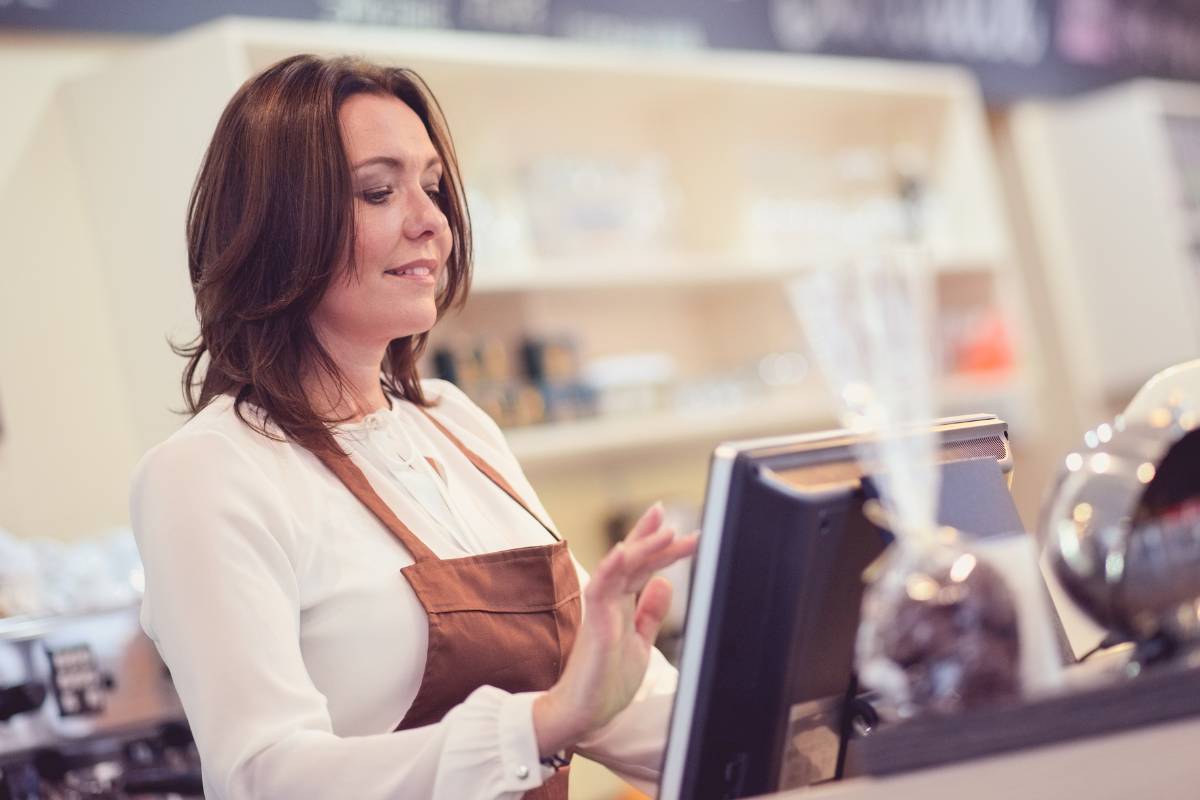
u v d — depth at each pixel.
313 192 1.65
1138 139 5.46
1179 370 1.62
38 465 3.03
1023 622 1.06
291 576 1.50
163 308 3.06
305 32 3.23
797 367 4.48
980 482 1.32
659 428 3.94
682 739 1.16
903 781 0.98
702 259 4.26
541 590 1.66
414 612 1.55
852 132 5.14
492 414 3.70
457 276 1.92
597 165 4.38
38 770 2.15
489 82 3.85
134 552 2.57
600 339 4.37
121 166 3.10
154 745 2.29
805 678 1.21
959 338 4.99
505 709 1.29
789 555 1.16
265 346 1.66
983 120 5.72
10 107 3.08
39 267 3.07
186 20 3.26
